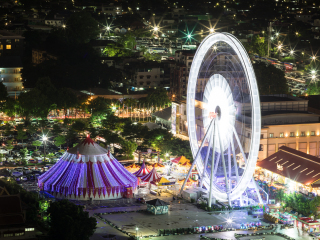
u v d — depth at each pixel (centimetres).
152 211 18075
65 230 15000
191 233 16412
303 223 17012
